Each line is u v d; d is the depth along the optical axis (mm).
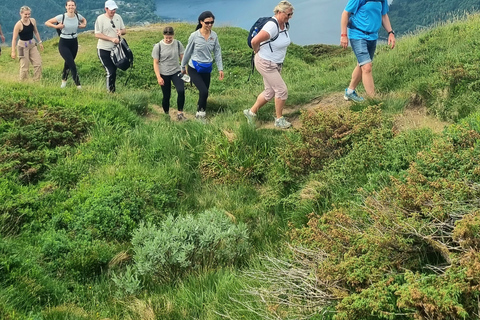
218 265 4734
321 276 3600
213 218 5082
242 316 3740
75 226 5246
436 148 4625
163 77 8547
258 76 15445
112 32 9297
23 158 6441
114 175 6094
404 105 6980
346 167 5367
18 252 4531
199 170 6590
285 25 7012
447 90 6664
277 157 6160
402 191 3986
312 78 11539
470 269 2873
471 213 3463
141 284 4582
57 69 14859
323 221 4293
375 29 7215
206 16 7723
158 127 7617
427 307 2846
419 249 3557
